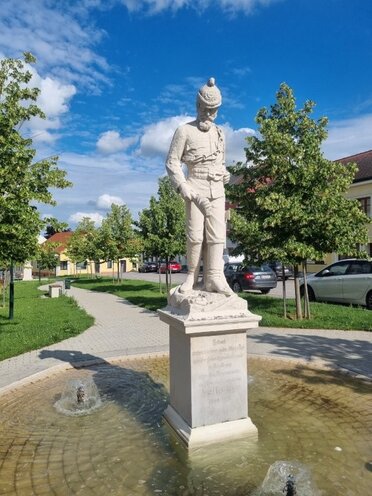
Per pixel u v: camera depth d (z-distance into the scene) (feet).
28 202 28.40
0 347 28.40
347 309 41.86
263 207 34.42
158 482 11.87
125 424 15.99
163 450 13.78
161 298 59.06
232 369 14.48
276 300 51.24
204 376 14.12
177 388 15.23
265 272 64.69
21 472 12.75
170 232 60.54
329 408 17.01
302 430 14.94
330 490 11.17
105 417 16.72
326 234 33.32
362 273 45.21
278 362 23.85
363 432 14.76
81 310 49.47
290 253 33.83
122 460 13.21
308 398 18.17
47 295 76.28
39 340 30.53
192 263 16.03
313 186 34.04
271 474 11.82
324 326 33.71
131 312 47.73
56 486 11.93
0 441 14.88
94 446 14.25
